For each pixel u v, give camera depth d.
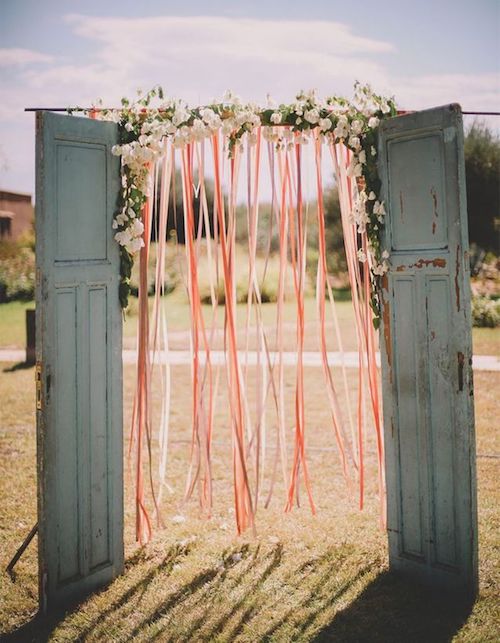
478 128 15.16
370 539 3.81
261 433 3.95
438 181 3.03
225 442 6.00
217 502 4.50
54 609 3.08
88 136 3.12
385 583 3.29
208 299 13.56
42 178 2.94
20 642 2.87
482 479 4.77
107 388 3.29
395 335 3.27
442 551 3.17
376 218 3.29
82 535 3.20
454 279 3.00
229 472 5.16
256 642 2.83
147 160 3.21
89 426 3.21
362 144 3.30
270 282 14.31
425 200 3.09
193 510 4.35
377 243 3.31
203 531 3.98
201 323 3.67
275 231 13.01
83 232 3.13
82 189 3.12
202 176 3.51
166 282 14.27
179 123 3.21
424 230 3.10
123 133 3.27
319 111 3.29
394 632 2.87
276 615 3.04
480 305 12.42
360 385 3.76
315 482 4.89
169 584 3.33
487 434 5.93
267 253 3.64
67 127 3.03
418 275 3.14
